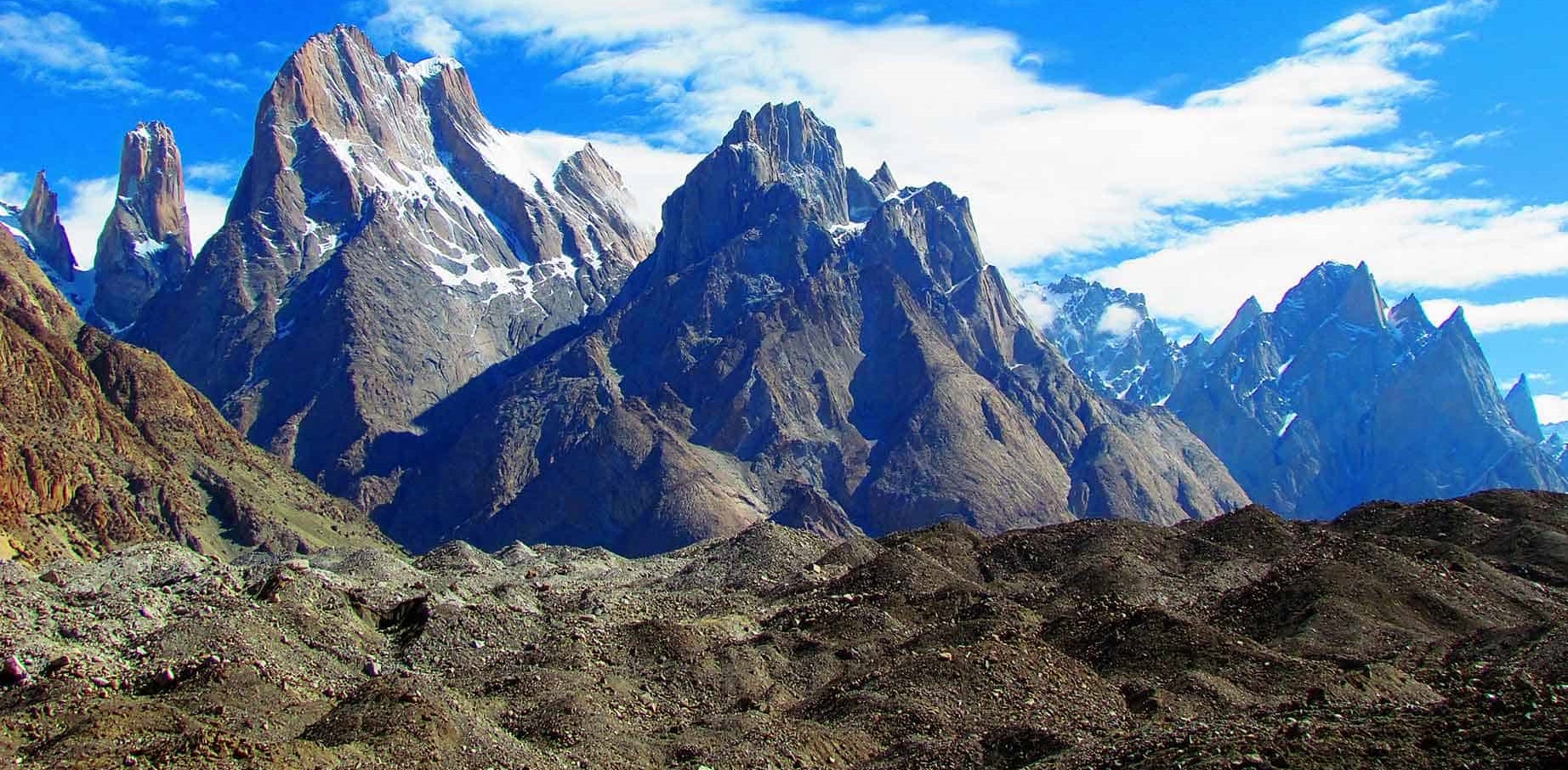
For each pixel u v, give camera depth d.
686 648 93.69
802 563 130.50
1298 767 53.94
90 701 69.69
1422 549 110.38
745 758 72.75
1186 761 57.41
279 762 61.97
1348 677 82.69
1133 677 87.38
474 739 70.69
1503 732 54.53
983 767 70.81
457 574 133.75
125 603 91.38
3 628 82.88
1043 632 96.81
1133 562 113.31
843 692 85.62
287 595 97.19
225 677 76.50
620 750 74.62
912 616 105.31
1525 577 108.75
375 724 69.31
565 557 149.38
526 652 94.19
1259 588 103.81
